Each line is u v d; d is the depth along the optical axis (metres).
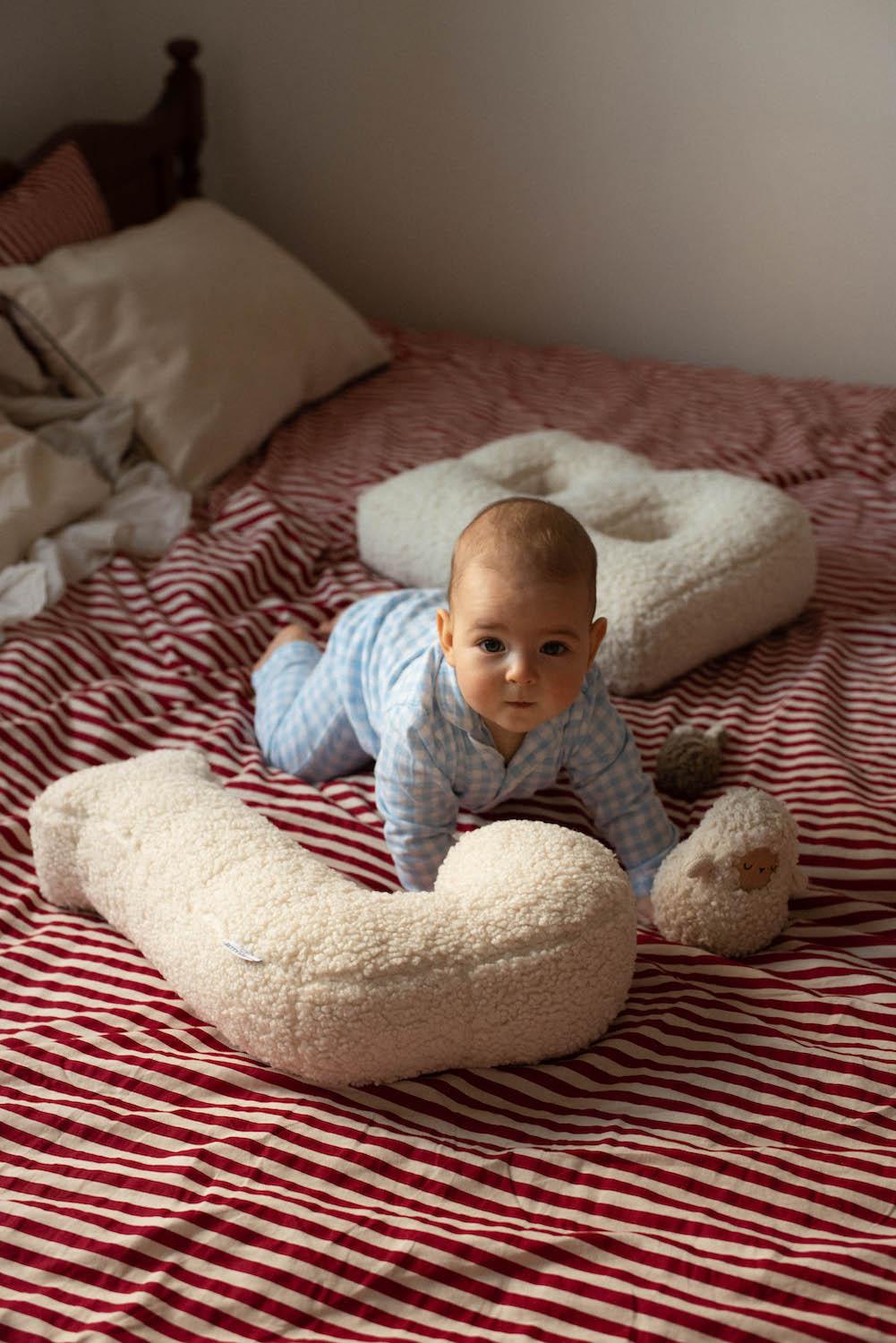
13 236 2.15
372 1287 0.83
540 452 1.94
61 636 1.65
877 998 1.07
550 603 1.02
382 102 2.74
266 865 1.05
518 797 1.30
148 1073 1.00
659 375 2.60
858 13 2.36
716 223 2.64
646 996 1.09
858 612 1.76
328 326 2.43
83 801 1.17
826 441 2.25
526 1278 0.83
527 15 2.56
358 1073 0.97
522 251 2.81
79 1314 0.81
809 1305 0.81
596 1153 0.92
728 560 1.61
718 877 1.13
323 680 1.36
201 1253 0.85
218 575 1.77
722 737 1.42
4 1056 1.02
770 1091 0.99
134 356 2.09
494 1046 0.99
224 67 2.80
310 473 2.14
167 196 2.62
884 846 1.26
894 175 2.49
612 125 2.61
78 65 2.72
